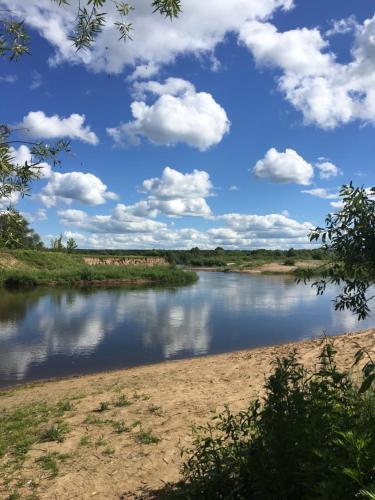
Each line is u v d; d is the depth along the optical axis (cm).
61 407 846
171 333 2086
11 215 341
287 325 2333
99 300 3391
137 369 1380
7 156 330
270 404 358
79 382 1194
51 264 5409
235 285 4966
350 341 1341
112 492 507
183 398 857
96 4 368
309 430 300
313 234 308
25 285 4538
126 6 387
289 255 11431
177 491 445
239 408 763
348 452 255
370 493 206
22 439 675
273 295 3862
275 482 297
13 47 354
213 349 1764
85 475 549
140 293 3991
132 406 824
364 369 273
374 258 293
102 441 650
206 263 10162
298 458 298
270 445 317
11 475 556
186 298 3588
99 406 837
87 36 381
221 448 401
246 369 1118
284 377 375
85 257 6369
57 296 3656
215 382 984
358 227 291
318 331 2155
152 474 540
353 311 322
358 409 304
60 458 598
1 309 2839
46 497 502
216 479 359
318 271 321
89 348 1766
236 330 2173
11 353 1678
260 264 9325
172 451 600
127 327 2222
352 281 311
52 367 1492
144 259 7319
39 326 2231
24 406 904
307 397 354
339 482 238
